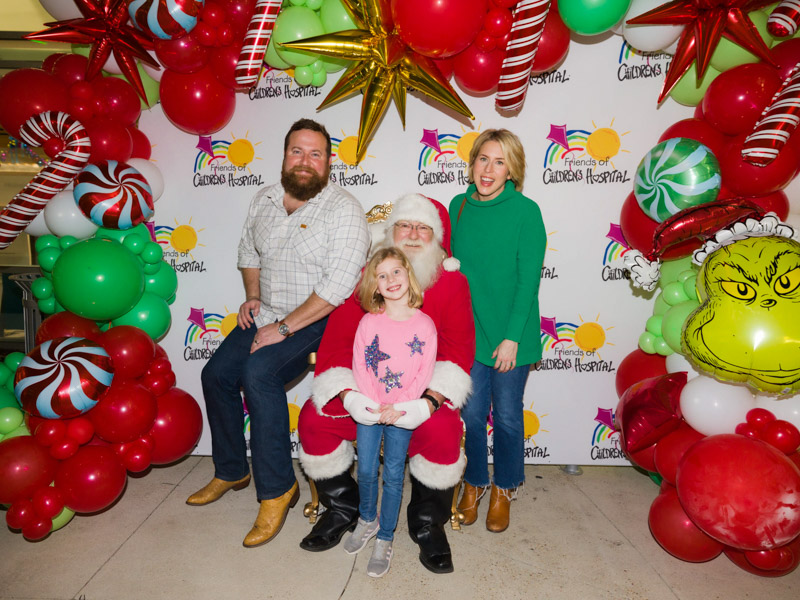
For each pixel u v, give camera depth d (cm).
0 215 270
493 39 254
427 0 233
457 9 234
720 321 215
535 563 238
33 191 264
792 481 201
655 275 258
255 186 311
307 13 270
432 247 247
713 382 233
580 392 316
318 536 246
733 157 252
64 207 270
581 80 295
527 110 298
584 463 320
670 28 257
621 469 324
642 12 258
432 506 241
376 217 289
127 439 256
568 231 305
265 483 249
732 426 229
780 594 220
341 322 250
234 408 275
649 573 232
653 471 279
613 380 314
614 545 251
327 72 293
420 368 229
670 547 235
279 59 278
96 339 269
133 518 268
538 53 263
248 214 281
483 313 256
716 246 232
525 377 262
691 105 288
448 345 246
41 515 235
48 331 265
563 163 301
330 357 249
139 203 272
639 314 309
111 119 279
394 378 227
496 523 261
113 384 259
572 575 230
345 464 249
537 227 249
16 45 389
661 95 264
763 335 208
